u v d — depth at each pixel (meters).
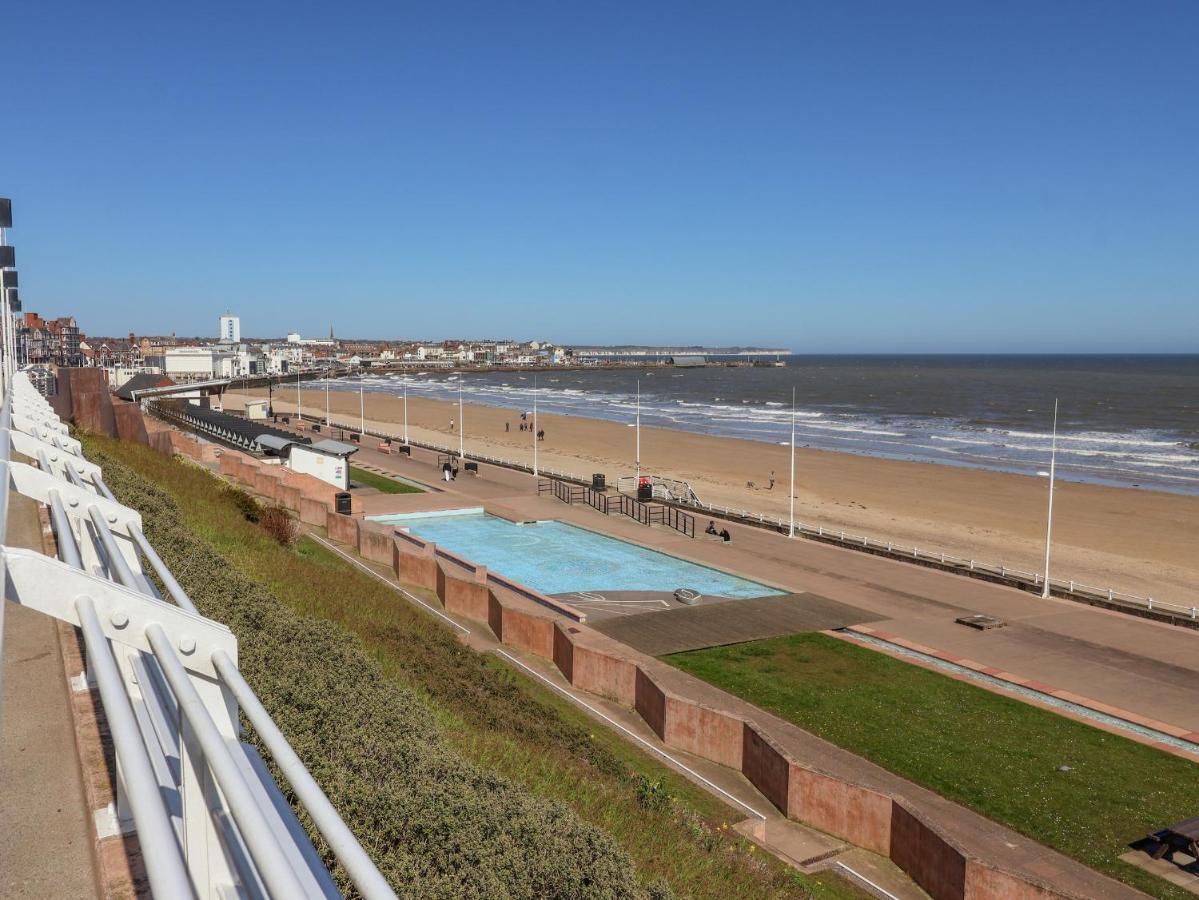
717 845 14.34
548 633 26.72
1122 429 119.75
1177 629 31.20
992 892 14.33
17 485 5.76
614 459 88.62
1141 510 61.56
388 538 35.78
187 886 1.87
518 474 66.31
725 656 27.67
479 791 9.88
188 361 196.25
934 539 52.03
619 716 22.89
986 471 80.19
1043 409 151.38
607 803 14.47
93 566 6.14
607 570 38.50
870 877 15.90
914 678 26.02
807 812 17.73
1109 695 25.05
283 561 26.59
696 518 49.97
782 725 22.36
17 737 5.78
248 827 2.25
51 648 7.47
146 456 34.56
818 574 37.91
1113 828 17.89
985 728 22.58
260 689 10.00
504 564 39.41
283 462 51.72
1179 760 20.97
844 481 74.25
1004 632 30.47
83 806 4.94
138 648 3.52
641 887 9.65
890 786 19.41
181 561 14.14
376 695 11.68
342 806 8.30
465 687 19.94
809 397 189.50
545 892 8.65
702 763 20.39
